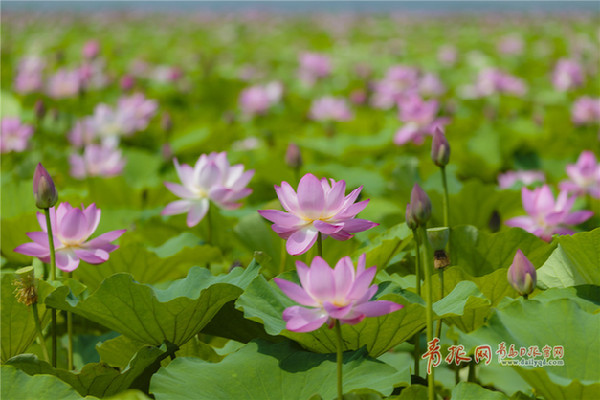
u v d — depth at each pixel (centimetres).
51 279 431
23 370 411
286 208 415
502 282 437
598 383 387
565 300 414
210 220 493
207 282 433
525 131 792
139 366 416
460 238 457
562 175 656
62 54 1112
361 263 395
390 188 540
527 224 473
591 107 800
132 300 416
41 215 438
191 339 435
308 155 709
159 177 649
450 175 551
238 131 827
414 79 950
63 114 869
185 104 1109
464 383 405
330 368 409
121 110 703
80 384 414
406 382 402
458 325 434
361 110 969
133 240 502
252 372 409
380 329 413
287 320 394
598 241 427
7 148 629
